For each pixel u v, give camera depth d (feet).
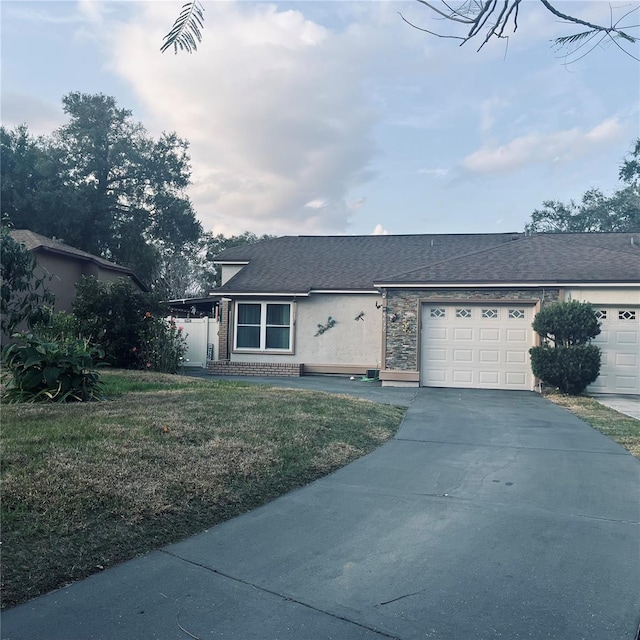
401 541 15.08
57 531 14.06
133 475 17.69
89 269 72.23
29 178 110.73
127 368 52.75
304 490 19.29
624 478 21.20
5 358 30.12
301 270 65.10
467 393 46.06
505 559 13.98
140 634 10.49
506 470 22.20
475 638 10.53
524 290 48.65
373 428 28.50
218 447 21.59
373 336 59.00
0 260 31.86
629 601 11.93
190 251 140.56
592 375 43.65
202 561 13.62
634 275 46.88
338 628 10.82
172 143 124.57
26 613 11.09
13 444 19.79
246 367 59.06
